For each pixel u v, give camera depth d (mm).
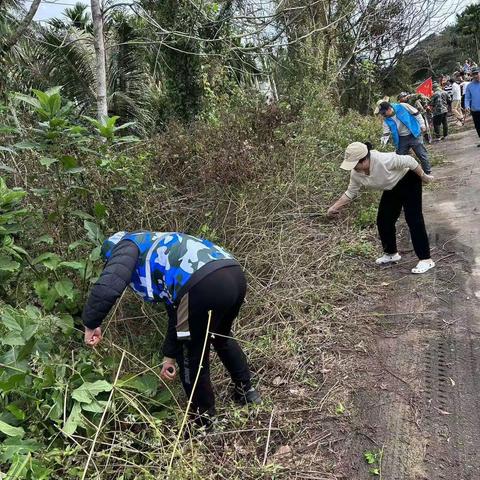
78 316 3281
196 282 2625
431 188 8062
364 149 4488
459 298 4359
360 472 2699
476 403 3094
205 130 5434
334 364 3600
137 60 11953
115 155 3840
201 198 4715
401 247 5668
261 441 2914
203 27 9281
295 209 5453
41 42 9180
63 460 2432
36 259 2986
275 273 4469
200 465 2453
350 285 4750
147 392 2906
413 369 3479
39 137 3271
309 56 11953
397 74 20125
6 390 2438
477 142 12164
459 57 37062
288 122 6266
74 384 2773
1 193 2834
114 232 3697
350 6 12898
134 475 2521
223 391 3279
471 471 2623
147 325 3672
